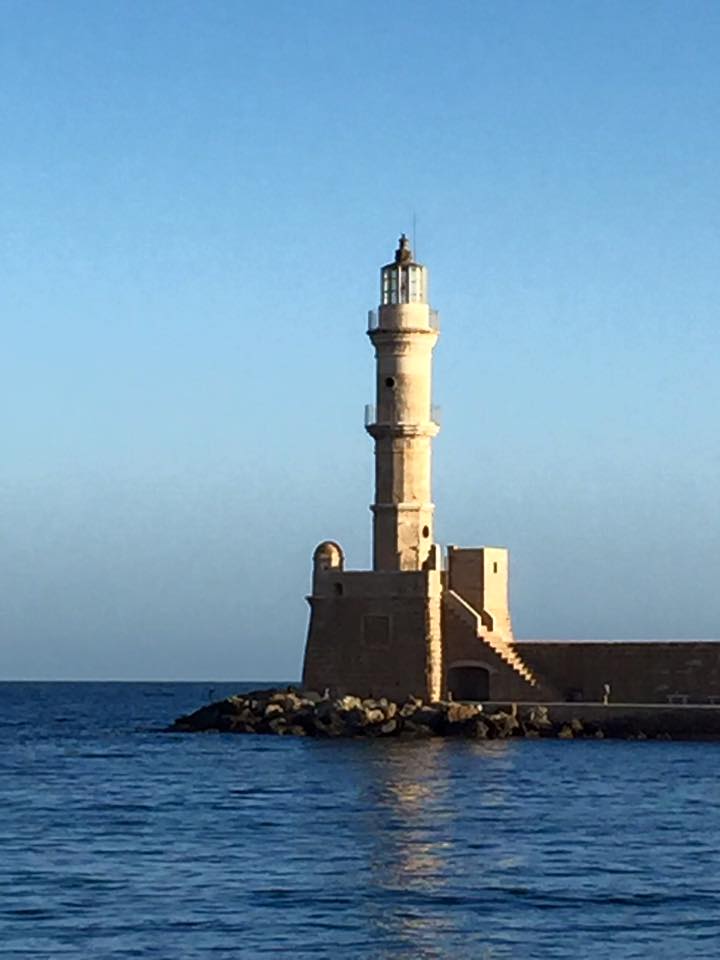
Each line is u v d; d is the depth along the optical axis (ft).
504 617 428.56
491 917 172.65
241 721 447.01
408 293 421.18
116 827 244.22
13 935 163.02
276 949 157.79
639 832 236.22
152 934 163.63
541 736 397.80
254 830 239.09
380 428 419.13
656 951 157.79
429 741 393.09
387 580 416.46
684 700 399.44
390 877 195.21
